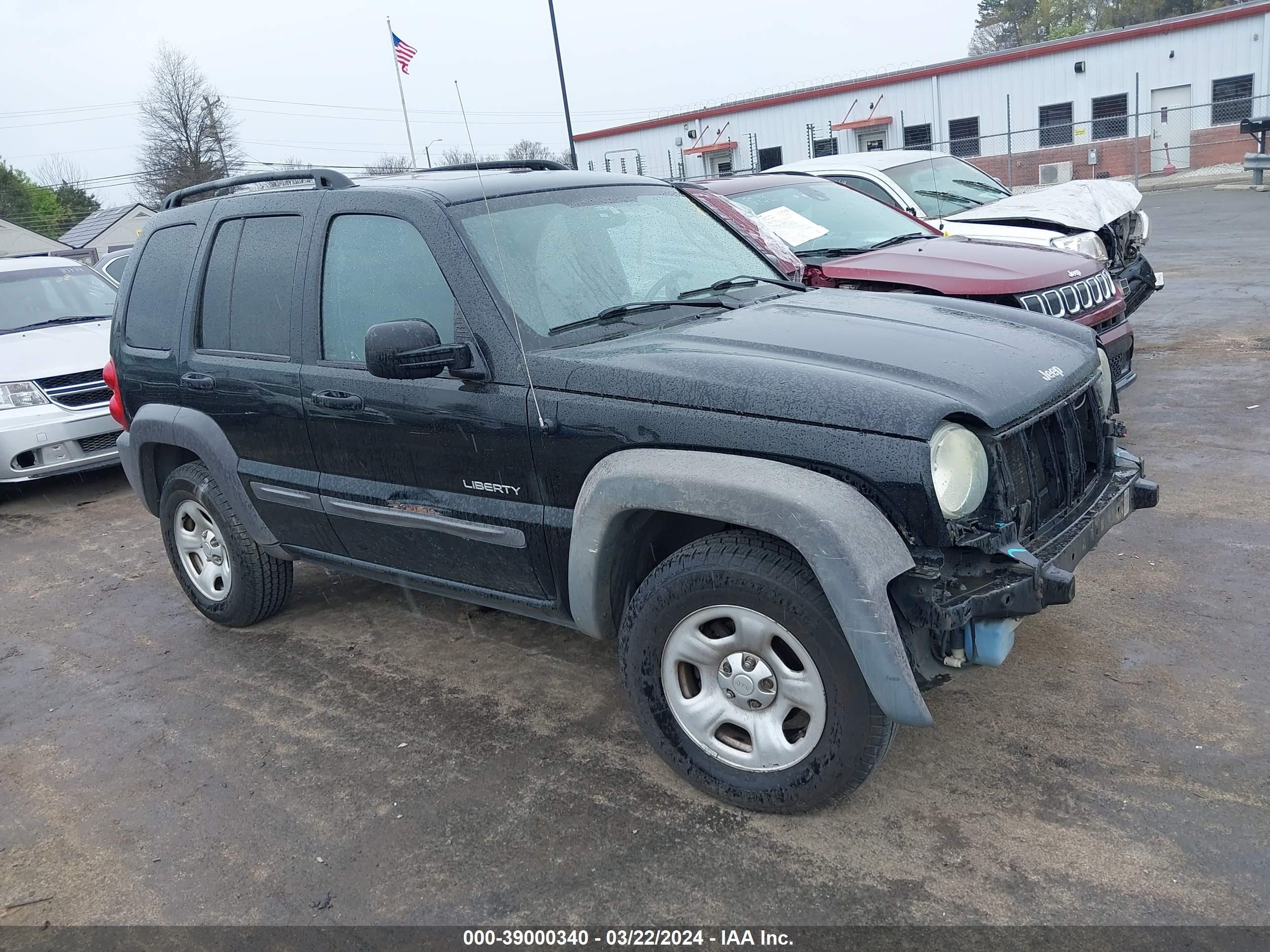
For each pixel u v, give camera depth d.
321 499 4.00
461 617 4.85
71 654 4.88
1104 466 3.42
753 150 33.97
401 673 4.29
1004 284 5.69
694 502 2.80
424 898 2.83
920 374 2.87
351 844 3.12
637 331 3.44
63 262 9.48
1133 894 2.57
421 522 3.63
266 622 4.99
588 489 3.07
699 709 3.07
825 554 2.59
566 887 2.82
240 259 4.24
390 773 3.50
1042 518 3.00
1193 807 2.88
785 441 2.75
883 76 31.30
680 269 3.90
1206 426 6.35
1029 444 2.97
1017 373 3.01
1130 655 3.76
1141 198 8.96
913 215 8.03
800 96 32.50
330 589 5.36
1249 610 3.99
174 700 4.25
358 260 3.75
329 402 3.79
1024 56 29.09
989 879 2.68
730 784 3.04
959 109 30.52
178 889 2.99
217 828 3.28
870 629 2.55
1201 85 27.11
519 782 3.36
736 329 3.32
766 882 2.76
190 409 4.48
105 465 7.84
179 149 50.62
